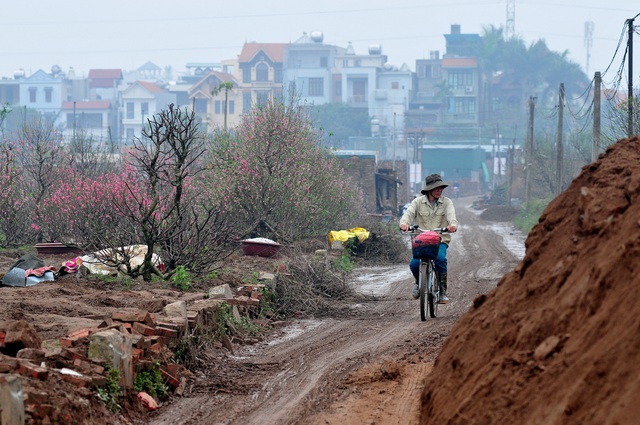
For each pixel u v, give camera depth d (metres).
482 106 164.50
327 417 9.18
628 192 7.30
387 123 161.00
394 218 60.81
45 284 17.30
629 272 6.23
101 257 19.34
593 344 6.03
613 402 5.29
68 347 9.91
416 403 9.55
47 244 27.02
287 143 33.50
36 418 7.61
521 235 52.97
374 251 32.53
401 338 14.12
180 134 19.41
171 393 10.44
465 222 71.12
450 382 7.77
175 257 19.38
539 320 6.95
